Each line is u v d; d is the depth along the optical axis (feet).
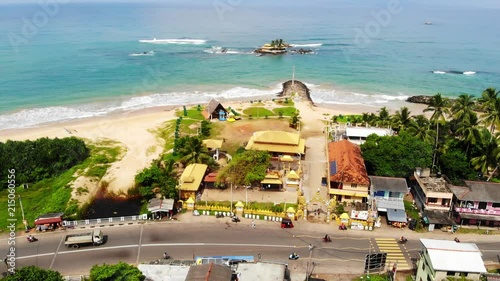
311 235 230.27
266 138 316.81
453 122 320.91
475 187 244.63
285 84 564.71
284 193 273.13
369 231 235.61
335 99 520.42
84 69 618.03
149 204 248.93
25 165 293.64
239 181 273.33
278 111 442.09
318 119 422.82
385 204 250.78
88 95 501.56
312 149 342.03
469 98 307.17
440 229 239.09
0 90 508.12
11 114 433.89
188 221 242.78
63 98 488.02
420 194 260.21
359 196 257.96
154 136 374.63
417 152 273.33
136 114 440.45
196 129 385.70
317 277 195.52
